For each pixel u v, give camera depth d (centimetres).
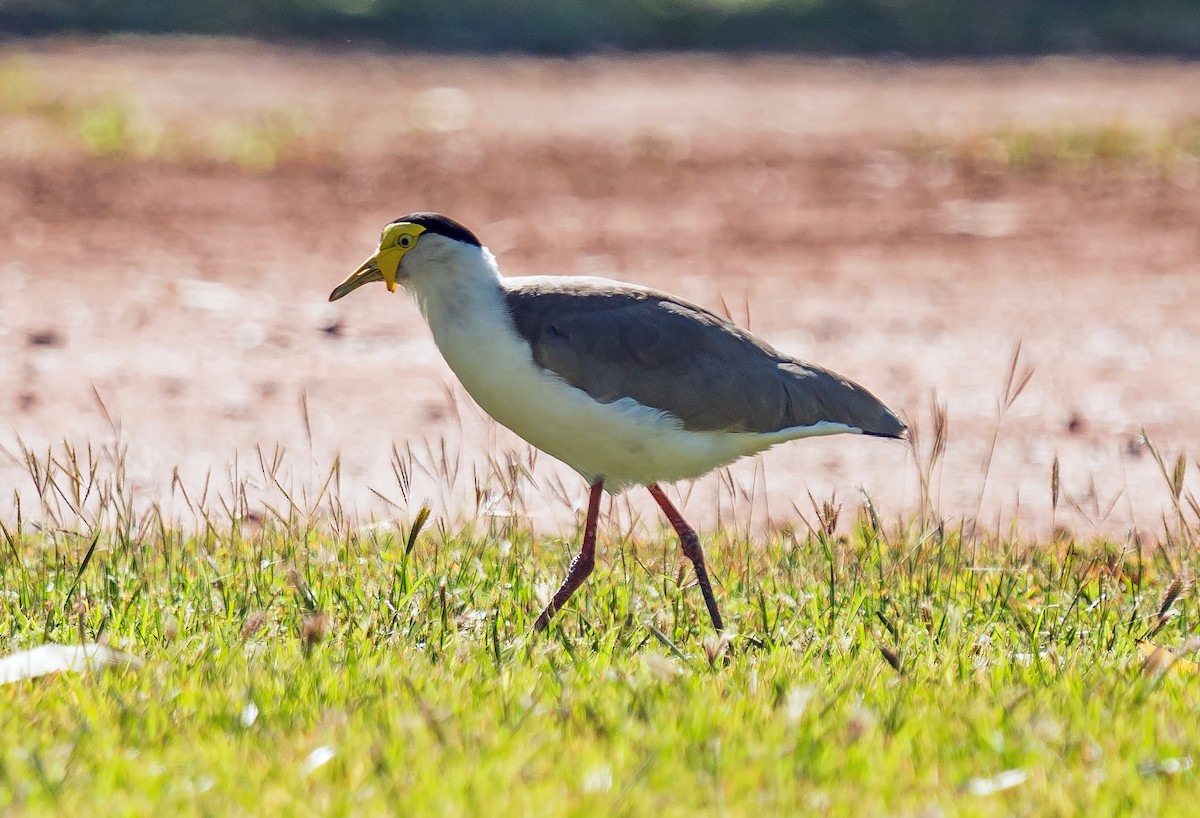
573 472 1340
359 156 2984
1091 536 1177
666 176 2853
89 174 2728
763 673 809
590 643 877
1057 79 4362
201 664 806
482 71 4438
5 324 1784
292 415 1475
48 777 643
